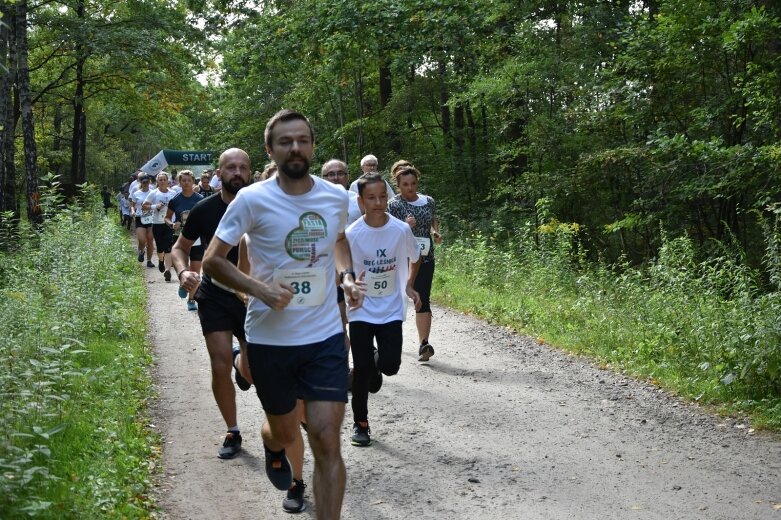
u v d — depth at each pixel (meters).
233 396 5.43
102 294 10.07
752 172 12.32
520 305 10.99
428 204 8.09
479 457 5.39
